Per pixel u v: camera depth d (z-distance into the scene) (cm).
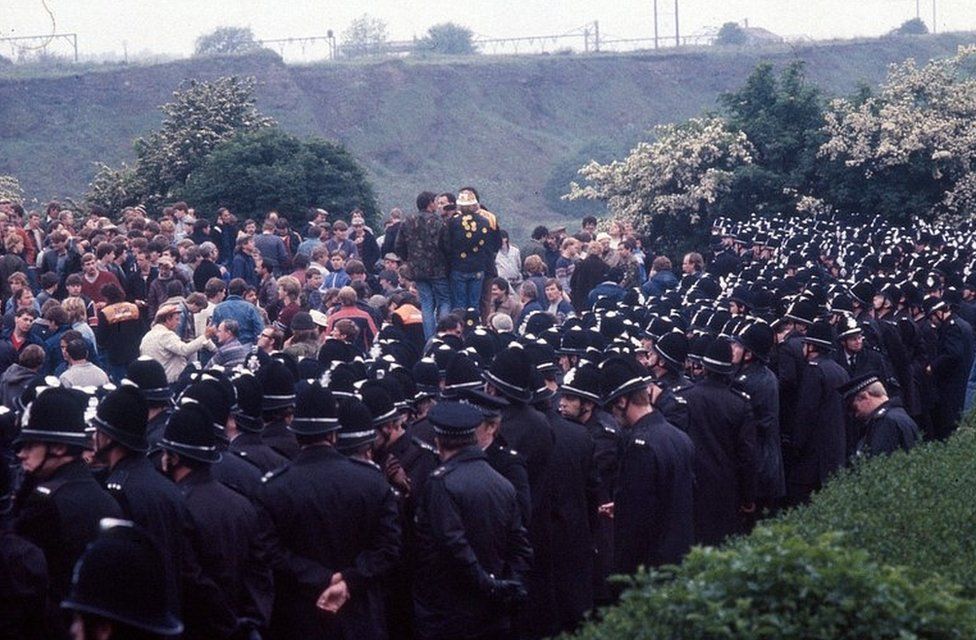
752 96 5803
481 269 3100
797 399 1953
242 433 1373
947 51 14312
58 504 1078
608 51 13550
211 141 5884
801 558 959
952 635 934
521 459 1384
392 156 11056
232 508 1202
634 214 5612
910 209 5406
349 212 5353
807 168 5509
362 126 11175
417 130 11312
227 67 10875
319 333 2466
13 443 1319
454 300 3100
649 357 1947
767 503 1891
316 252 3303
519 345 1480
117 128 10219
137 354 2780
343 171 5509
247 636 1202
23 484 1141
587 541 1498
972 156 5412
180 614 1141
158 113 10369
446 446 1296
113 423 1136
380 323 2902
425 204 3091
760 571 953
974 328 2991
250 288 2725
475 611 1285
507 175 11244
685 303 2842
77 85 10431
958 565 1160
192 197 5291
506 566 1304
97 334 2773
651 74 13088
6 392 2041
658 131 5925
